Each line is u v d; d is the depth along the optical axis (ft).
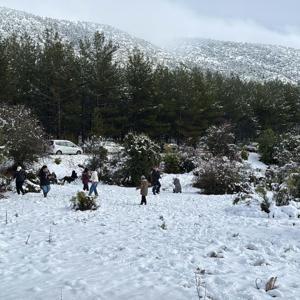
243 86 299.99
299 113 265.75
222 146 152.87
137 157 103.55
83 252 32.37
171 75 222.48
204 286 23.54
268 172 114.01
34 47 197.57
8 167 95.76
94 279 25.36
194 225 44.60
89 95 188.14
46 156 114.73
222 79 294.25
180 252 31.81
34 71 182.60
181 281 24.44
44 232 40.32
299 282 24.50
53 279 25.64
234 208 56.85
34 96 178.19
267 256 30.81
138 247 33.65
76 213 52.85
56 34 190.80
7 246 34.35
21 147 98.37
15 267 28.40
